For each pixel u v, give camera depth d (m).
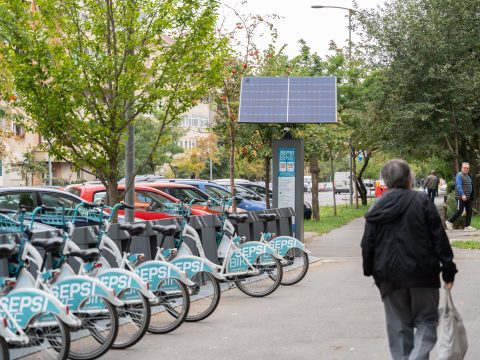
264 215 14.55
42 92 15.83
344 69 35.69
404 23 29.14
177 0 16.50
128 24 16.19
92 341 8.59
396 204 6.70
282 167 20.11
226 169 85.44
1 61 16.38
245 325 10.56
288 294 13.28
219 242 12.85
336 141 30.47
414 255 6.61
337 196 86.75
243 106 20.42
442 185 76.56
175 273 10.13
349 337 9.62
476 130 31.66
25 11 16.08
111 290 8.55
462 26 29.45
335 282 14.67
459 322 6.77
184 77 16.66
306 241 24.16
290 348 9.06
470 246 20.16
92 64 15.88
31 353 8.09
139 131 67.00
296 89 20.64
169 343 9.52
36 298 7.89
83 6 16.42
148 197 21.17
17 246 8.04
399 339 6.71
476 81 28.69
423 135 29.84
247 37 25.77
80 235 9.95
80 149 16.58
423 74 29.09
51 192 17.02
